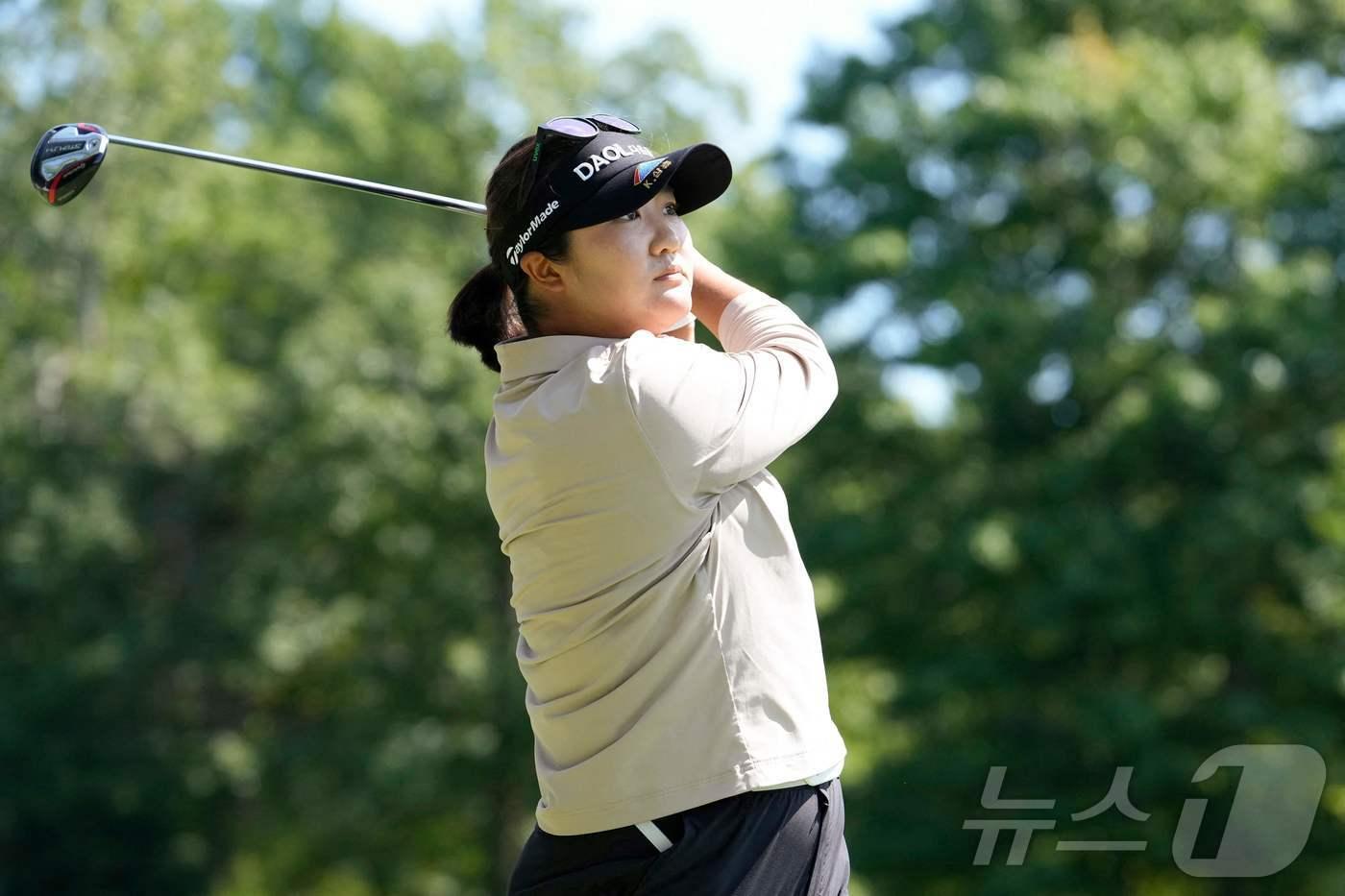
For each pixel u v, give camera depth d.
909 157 73.56
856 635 71.50
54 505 84.06
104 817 85.94
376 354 87.12
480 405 86.81
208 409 85.62
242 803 88.44
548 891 9.38
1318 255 68.50
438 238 94.50
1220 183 66.88
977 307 66.75
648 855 9.03
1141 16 77.00
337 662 92.94
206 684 91.38
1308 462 64.12
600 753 9.11
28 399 87.12
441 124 93.19
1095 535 61.81
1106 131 68.12
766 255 73.81
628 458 8.83
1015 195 70.44
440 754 84.56
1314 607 61.09
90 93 87.31
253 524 92.56
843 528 68.88
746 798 9.01
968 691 65.19
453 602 89.62
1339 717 61.47
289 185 95.06
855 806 64.12
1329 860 54.06
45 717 84.12
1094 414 67.38
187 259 95.88
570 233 9.41
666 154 9.45
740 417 9.00
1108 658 65.00
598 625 9.06
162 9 89.38
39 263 87.56
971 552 63.25
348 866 89.81
